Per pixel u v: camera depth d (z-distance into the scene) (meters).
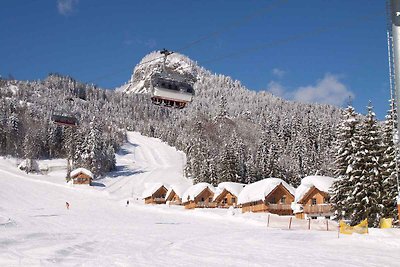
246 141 193.00
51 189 115.44
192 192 91.06
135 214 73.19
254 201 77.88
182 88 32.34
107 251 23.64
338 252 24.53
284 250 25.47
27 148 159.25
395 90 22.05
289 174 113.44
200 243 29.69
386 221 40.56
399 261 20.88
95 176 142.88
